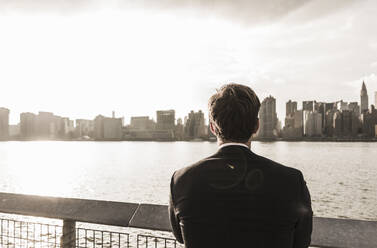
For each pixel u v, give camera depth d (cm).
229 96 152
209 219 138
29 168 10469
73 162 13275
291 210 133
